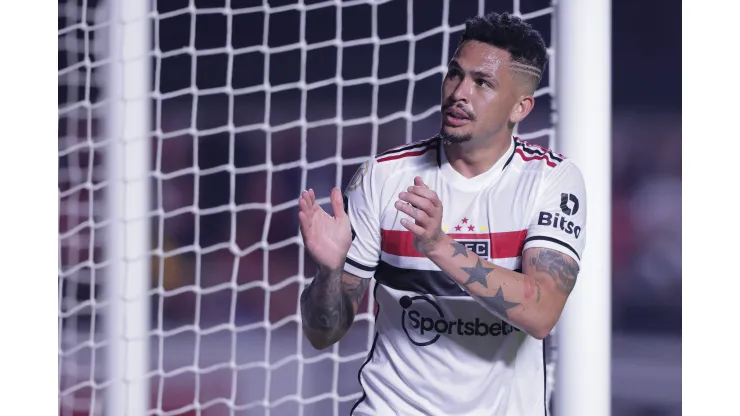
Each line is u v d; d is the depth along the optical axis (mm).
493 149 8555
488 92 8250
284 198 23703
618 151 33219
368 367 8859
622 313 32094
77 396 17094
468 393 8461
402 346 8625
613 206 32781
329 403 19750
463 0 20703
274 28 23453
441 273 8484
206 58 23391
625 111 33469
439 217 7441
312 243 8133
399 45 23266
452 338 8469
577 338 10078
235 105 23797
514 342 8492
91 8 15312
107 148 12977
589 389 10062
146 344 12930
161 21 22547
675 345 30234
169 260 22453
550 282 7941
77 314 17312
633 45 33438
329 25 23484
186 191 23219
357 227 8852
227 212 23609
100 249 16953
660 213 32438
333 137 23828
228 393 20188
